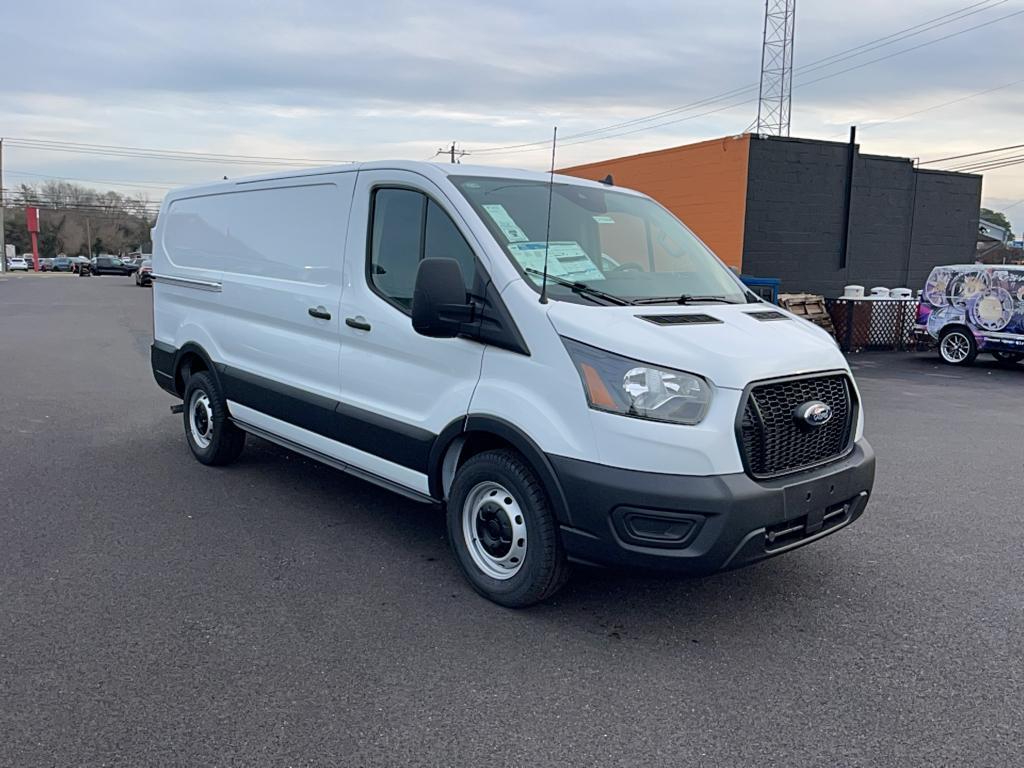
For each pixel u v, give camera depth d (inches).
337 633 154.7
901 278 824.3
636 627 160.2
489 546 169.6
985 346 597.6
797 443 155.5
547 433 151.5
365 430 194.4
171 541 201.0
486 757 117.9
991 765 118.1
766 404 149.1
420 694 134.2
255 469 266.5
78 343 616.4
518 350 157.9
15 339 635.5
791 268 770.8
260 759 116.0
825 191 771.4
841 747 122.2
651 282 180.5
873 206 795.4
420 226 182.4
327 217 208.5
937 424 378.0
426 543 203.3
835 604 172.9
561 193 193.2
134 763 114.3
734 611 168.4
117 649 146.6
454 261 161.2
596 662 146.3
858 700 135.4
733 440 143.5
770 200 750.5
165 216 290.8
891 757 119.8
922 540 214.1
